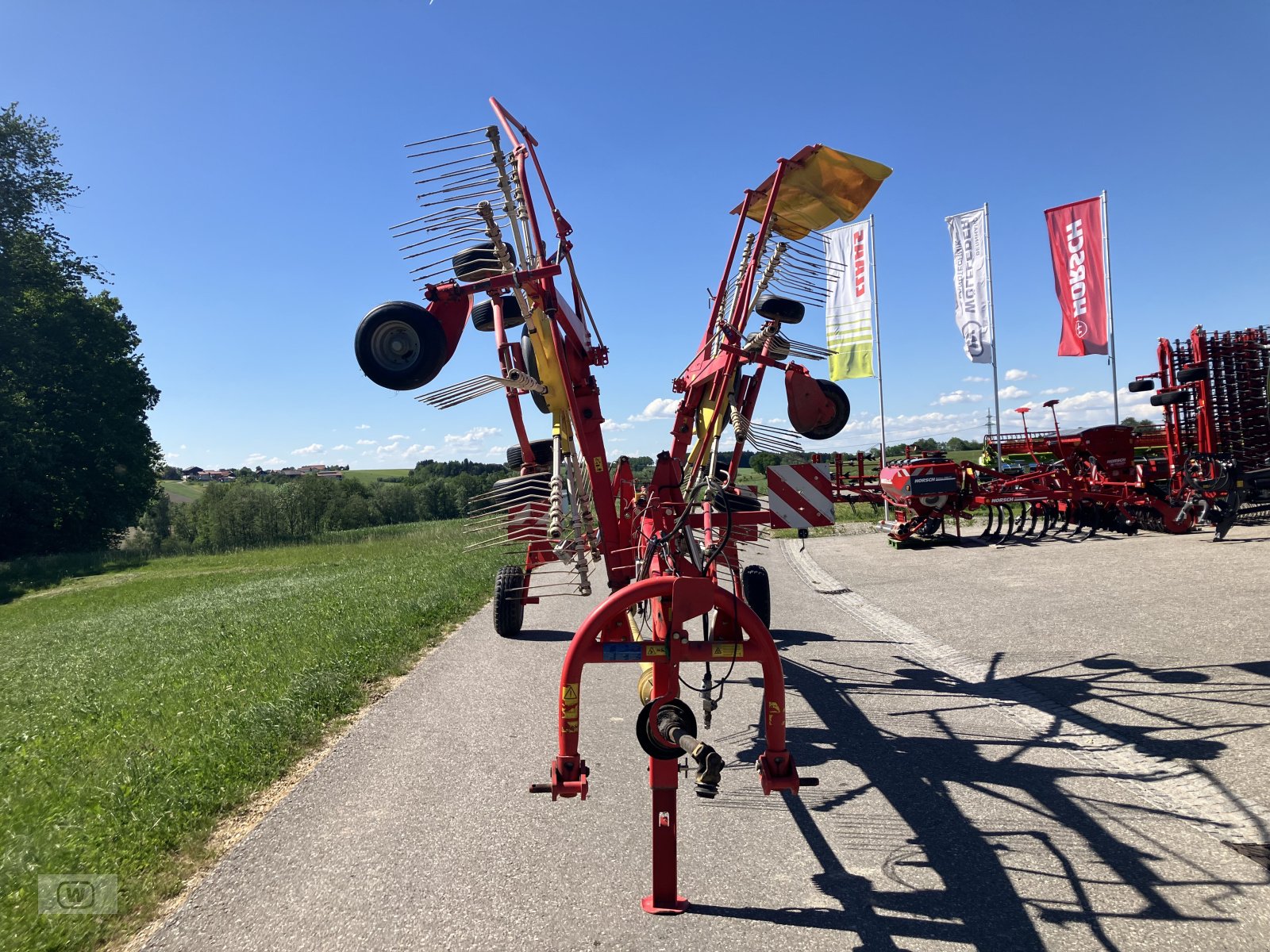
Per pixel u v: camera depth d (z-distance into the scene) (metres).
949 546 14.76
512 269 4.74
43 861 3.77
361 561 20.84
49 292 39.88
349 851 3.82
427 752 5.18
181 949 3.05
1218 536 12.36
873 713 5.62
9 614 18.64
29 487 36.59
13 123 37.72
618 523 5.76
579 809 4.21
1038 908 3.09
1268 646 6.32
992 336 21.03
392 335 4.39
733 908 3.19
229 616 12.02
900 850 3.62
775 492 4.23
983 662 6.70
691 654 3.27
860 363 21.62
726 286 6.34
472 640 8.71
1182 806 3.89
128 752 5.42
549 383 5.50
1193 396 13.66
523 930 3.09
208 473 103.06
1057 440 15.70
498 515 5.60
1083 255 19.38
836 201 6.20
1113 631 7.25
